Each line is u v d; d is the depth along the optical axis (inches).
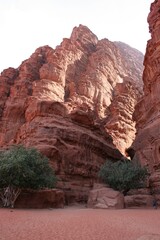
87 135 1576.0
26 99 2025.1
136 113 1849.2
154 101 1560.0
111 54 3408.0
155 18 1679.4
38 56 2657.5
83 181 1423.5
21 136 1579.7
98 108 2508.6
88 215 672.4
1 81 2418.8
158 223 543.8
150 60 1683.1
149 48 1710.1
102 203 1048.8
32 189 921.5
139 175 1224.8
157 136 1401.3
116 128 2325.3
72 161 1412.4
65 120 1626.5
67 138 1469.0
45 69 2295.8
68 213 726.5
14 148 1036.5
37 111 1596.9
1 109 2153.1
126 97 2640.3
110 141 1918.1
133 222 547.8
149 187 1307.8
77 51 2947.8
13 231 385.4
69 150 1425.9
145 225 508.1
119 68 3543.3
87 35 3408.0
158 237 374.6
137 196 1182.3
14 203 857.5
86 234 392.8
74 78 2674.7
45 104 1611.7
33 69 2485.2
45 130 1437.0
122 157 1895.9
